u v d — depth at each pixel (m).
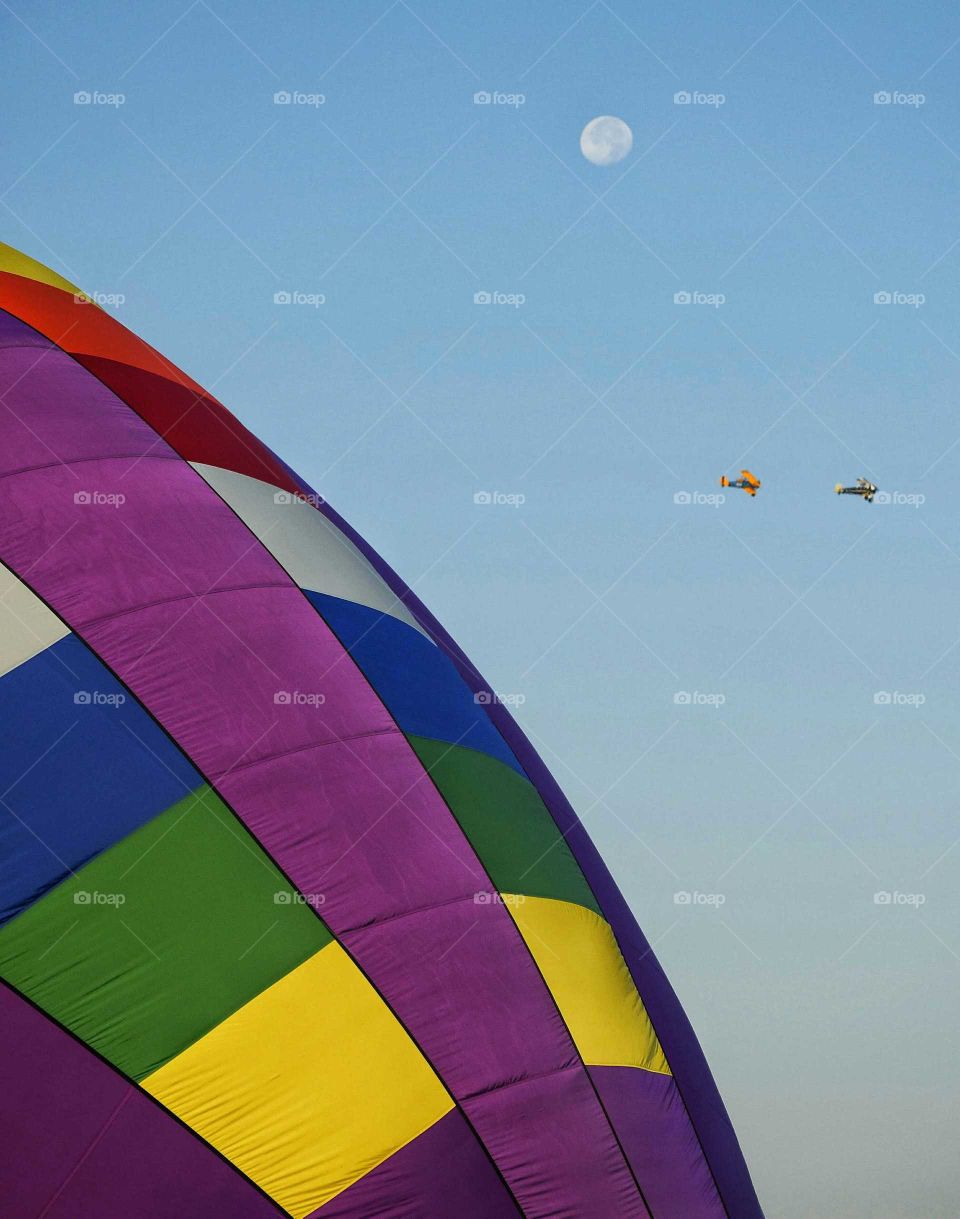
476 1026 14.09
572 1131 14.02
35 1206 11.88
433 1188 13.01
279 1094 12.80
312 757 15.05
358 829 14.77
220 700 14.88
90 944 12.90
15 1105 12.12
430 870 15.00
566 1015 14.89
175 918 13.27
